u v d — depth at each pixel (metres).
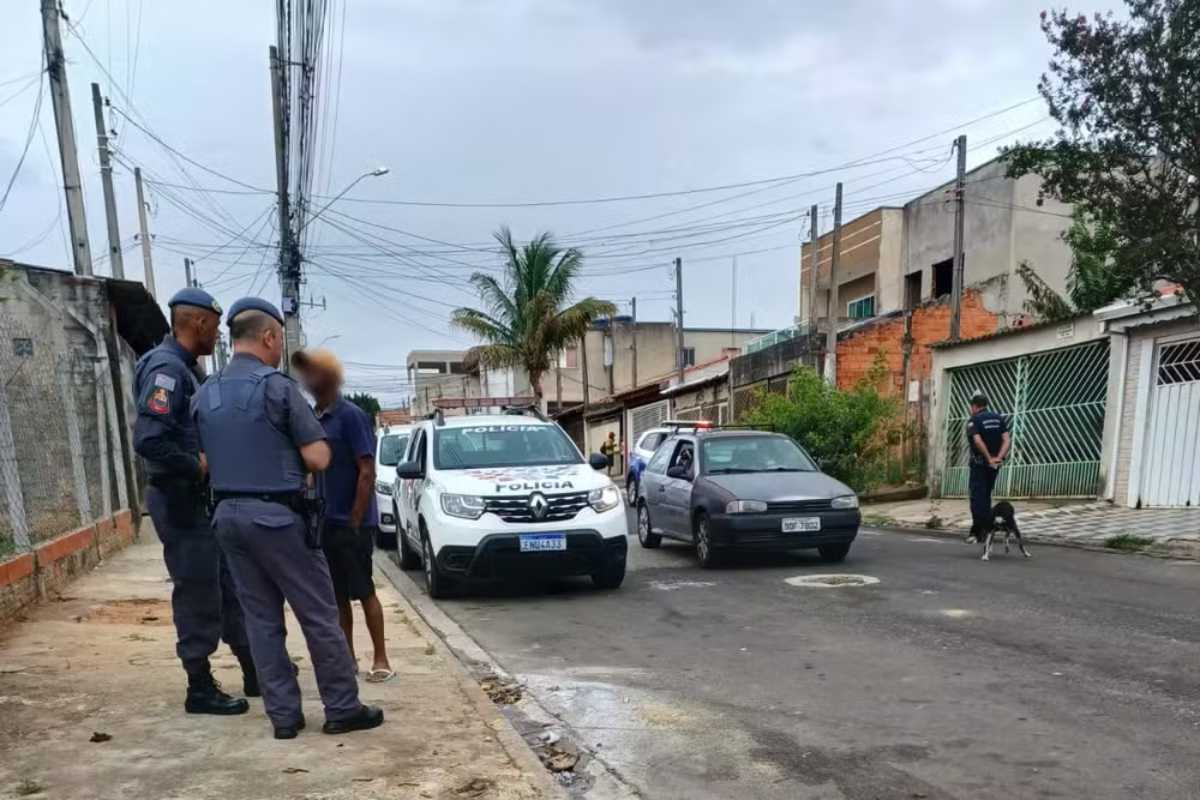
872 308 34.44
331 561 5.48
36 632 6.71
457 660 6.26
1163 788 3.89
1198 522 11.84
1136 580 8.68
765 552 11.66
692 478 11.25
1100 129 9.26
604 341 51.09
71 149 13.73
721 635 7.15
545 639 7.30
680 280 36.38
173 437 4.56
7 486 7.47
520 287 30.75
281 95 12.28
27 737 4.32
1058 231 26.73
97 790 3.67
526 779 3.89
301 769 3.94
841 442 18.05
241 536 4.20
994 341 17.47
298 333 18.17
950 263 30.50
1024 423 16.98
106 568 10.03
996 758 4.30
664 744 4.72
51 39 13.47
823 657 6.30
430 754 4.17
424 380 71.75
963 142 20.20
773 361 26.86
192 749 4.17
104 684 5.27
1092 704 5.00
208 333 4.86
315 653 4.40
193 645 4.67
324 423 5.43
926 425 20.20
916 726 4.80
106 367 11.89
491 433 10.14
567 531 8.64
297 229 17.80
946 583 8.85
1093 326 15.01
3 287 8.38
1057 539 11.85
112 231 19.94
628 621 7.84
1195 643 6.21
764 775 4.25
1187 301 12.43
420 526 9.49
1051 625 6.88
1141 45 8.84
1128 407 14.28
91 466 10.90
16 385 8.12
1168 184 9.25
